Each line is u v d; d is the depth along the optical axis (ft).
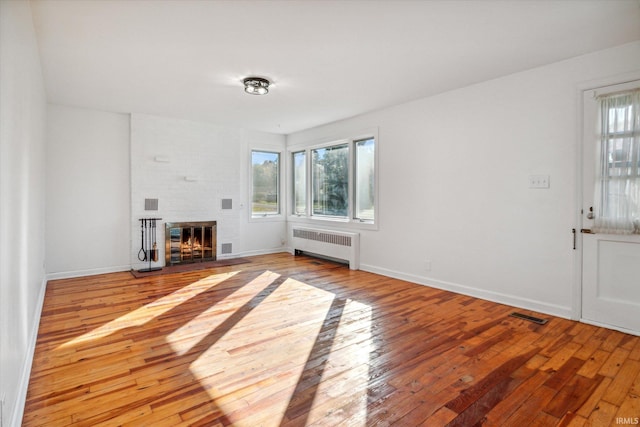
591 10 7.84
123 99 14.98
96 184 16.88
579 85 10.34
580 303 10.49
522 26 8.58
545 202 11.12
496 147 12.31
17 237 6.30
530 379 7.27
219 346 8.92
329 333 9.74
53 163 15.78
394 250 16.19
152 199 18.25
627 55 9.49
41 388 6.91
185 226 19.35
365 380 7.26
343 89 13.51
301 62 10.84
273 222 23.39
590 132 10.16
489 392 6.81
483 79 12.35
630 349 8.61
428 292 13.79
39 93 10.94
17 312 6.23
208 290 14.15
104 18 8.14
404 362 8.03
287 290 14.16
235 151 21.17
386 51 10.03
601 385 7.02
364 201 18.30
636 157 9.31
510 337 9.39
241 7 7.70
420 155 14.88
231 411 6.21
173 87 13.28
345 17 8.16
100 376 7.41
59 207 15.96
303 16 8.11
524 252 11.67
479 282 12.97
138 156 17.78
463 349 8.68
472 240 13.12
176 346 8.92
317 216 21.70
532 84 11.35
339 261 19.95
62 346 8.88
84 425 5.79
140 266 17.99
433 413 6.15
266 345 8.98
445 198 13.98
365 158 18.17
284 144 23.66
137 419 5.97
